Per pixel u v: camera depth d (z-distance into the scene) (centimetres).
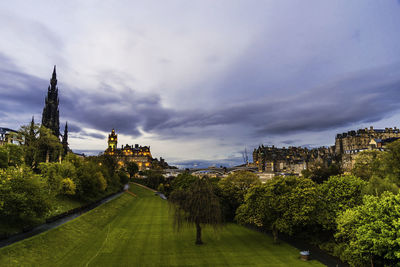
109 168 11856
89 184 7400
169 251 3797
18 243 3222
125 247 3944
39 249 3350
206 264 3325
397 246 2772
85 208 6444
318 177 9650
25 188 4041
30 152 7944
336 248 3800
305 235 4703
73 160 7944
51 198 5078
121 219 6128
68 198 6562
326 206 4284
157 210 7550
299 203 4225
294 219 4131
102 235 4612
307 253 3600
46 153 8788
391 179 5766
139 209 7781
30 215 4075
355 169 8638
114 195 9844
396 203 2891
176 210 4094
